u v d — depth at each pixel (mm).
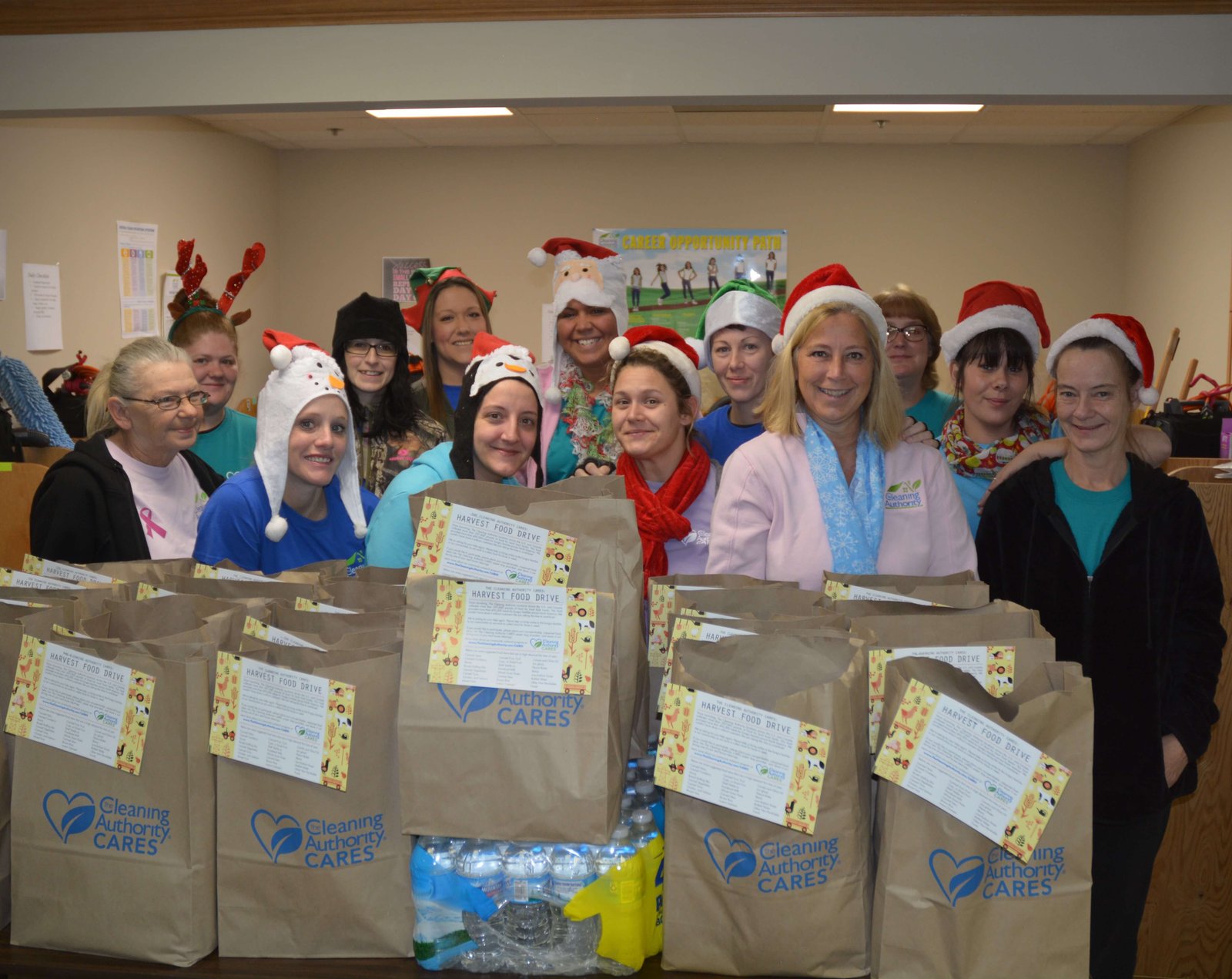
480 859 1157
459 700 1159
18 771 1214
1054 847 1118
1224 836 2418
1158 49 2064
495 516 1282
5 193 4875
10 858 1270
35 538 2158
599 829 1139
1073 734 1125
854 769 1123
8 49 2301
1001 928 1121
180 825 1174
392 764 1189
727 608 1394
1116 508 1769
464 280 3400
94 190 5535
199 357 3057
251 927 1186
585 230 7434
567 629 1164
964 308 2373
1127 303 7027
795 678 1193
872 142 7109
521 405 2012
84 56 2291
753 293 2631
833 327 1817
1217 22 2047
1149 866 1696
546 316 7344
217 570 1556
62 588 1424
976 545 1883
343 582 1448
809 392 1843
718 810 1135
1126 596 1710
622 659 1288
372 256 7621
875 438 1894
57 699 1201
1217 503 2322
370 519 2182
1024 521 1805
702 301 7355
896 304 2799
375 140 7250
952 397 2928
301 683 1158
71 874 1197
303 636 1246
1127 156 7004
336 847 1171
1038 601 1767
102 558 2158
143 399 2230
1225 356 5500
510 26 2205
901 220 7191
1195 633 1716
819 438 1860
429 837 1193
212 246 6777
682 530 2084
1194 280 5922
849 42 2127
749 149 7242
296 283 7715
